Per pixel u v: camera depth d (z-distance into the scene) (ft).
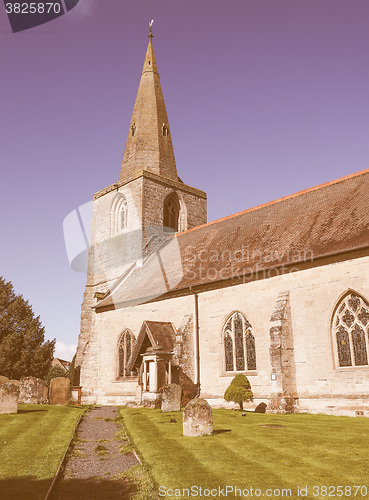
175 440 44.09
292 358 71.67
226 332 84.07
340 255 69.26
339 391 65.87
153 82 151.43
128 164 142.31
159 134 143.64
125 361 104.78
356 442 41.19
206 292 88.84
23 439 45.52
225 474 30.76
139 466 35.24
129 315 106.52
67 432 51.29
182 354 85.92
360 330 65.67
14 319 169.48
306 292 72.69
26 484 30.35
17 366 158.81
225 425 53.67
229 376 80.74
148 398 84.89
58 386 86.48
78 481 32.65
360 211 76.28
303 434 46.16
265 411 73.46
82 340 129.90
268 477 29.66
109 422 64.44
